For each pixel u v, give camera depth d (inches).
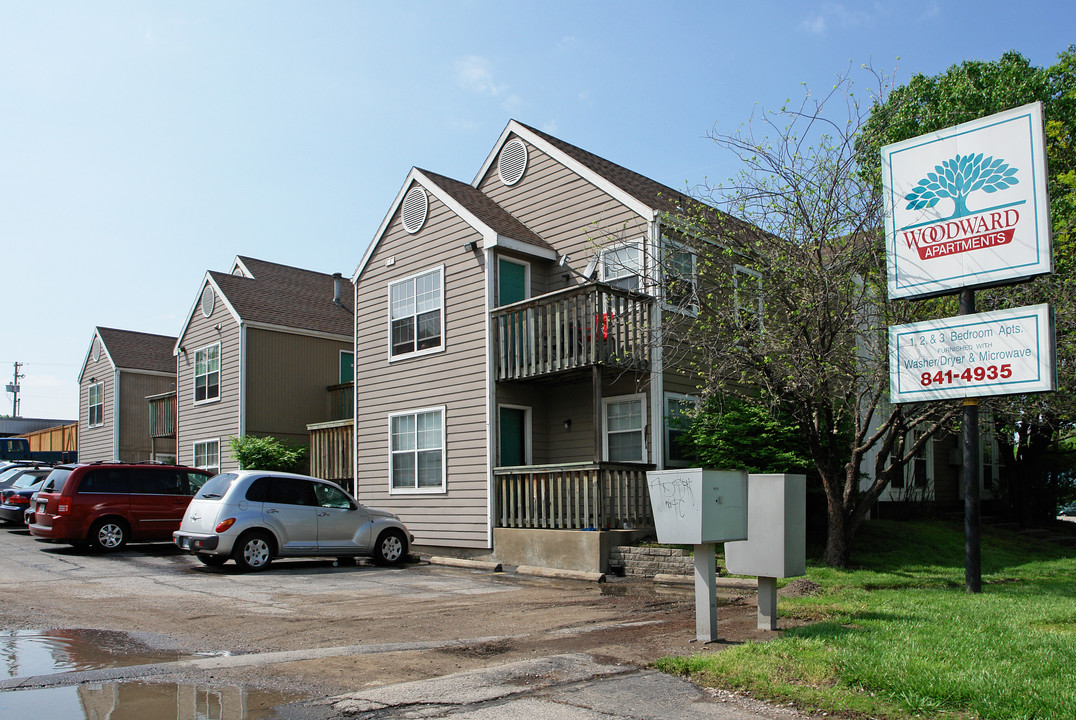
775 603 311.6
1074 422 665.0
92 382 1360.7
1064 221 482.3
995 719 194.5
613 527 554.3
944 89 791.1
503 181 739.4
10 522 890.7
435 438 686.5
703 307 522.0
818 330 466.6
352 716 208.5
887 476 519.2
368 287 775.7
